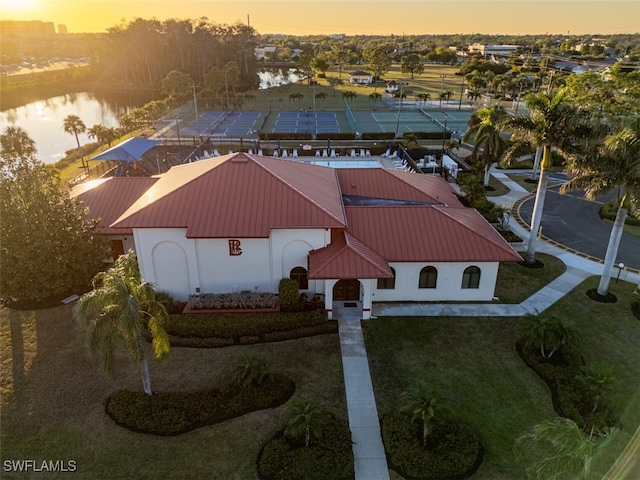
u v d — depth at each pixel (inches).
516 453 670.5
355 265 1067.3
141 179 1517.0
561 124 1226.0
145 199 1232.8
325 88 6092.5
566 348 974.4
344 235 1162.6
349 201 1457.9
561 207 1910.7
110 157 2085.4
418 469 722.2
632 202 1075.3
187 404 847.1
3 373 949.8
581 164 1127.0
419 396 754.8
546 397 888.9
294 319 1083.3
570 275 1360.7
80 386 914.7
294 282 1141.7
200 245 1131.9
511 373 953.5
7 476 725.9
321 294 1198.9
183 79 4923.7
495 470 732.0
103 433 805.2
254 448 773.3
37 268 1134.4
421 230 1208.2
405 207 1268.5
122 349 1017.5
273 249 1144.2
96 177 2345.0
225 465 743.1
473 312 1165.1
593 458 516.1
